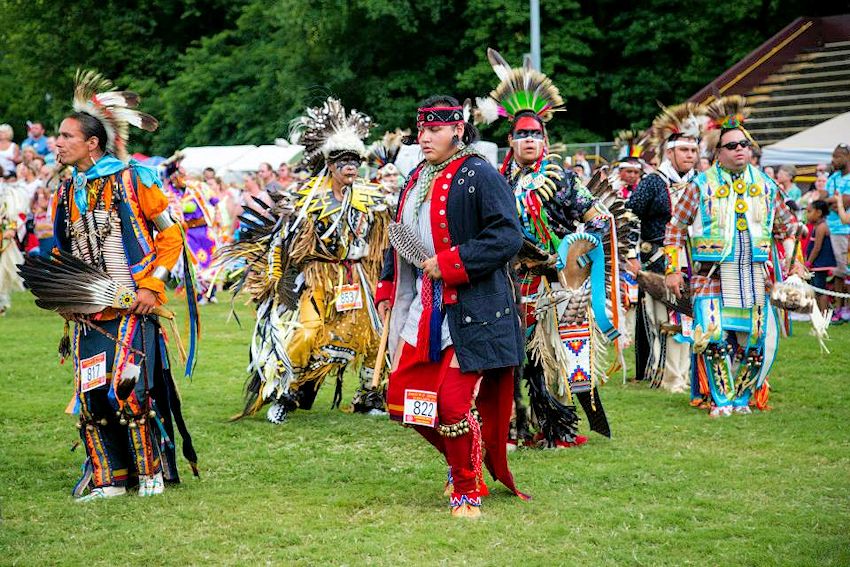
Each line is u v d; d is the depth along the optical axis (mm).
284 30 26938
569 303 6129
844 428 6688
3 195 12883
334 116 7031
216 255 7195
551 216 6078
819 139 15383
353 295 7008
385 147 8914
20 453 6195
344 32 25625
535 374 6203
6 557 4375
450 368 4844
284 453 6168
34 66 34250
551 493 5254
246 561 4309
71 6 33812
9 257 12898
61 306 5012
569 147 18734
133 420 5176
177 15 33094
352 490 5355
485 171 4836
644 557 4332
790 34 21797
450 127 4883
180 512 4961
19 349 10266
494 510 4977
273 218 7164
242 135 27656
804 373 8656
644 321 8336
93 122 5152
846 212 11828
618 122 25891
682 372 8211
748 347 7113
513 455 6059
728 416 7078
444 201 4871
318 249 6941
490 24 24188
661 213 8141
